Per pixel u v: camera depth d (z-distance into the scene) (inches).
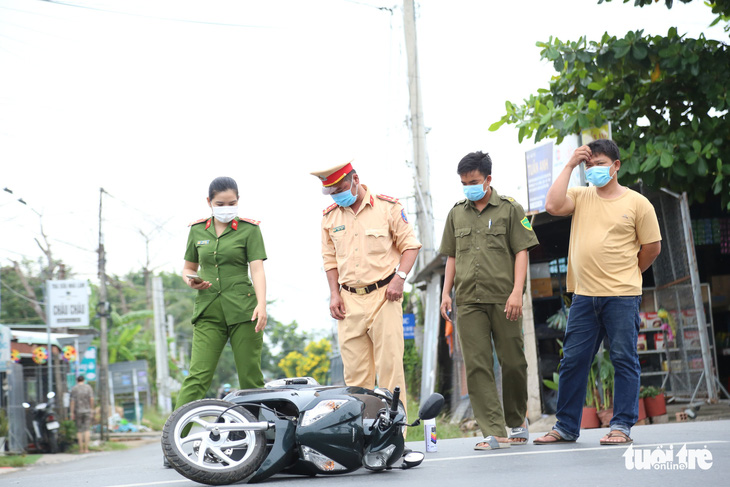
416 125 908.6
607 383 528.1
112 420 1331.2
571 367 284.7
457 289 293.4
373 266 276.1
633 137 607.8
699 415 511.8
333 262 288.2
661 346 625.3
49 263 1503.4
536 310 654.5
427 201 906.7
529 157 685.3
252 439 213.9
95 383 1158.3
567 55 594.9
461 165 285.1
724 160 566.9
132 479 252.5
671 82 606.5
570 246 285.7
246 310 288.0
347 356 279.1
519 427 294.2
